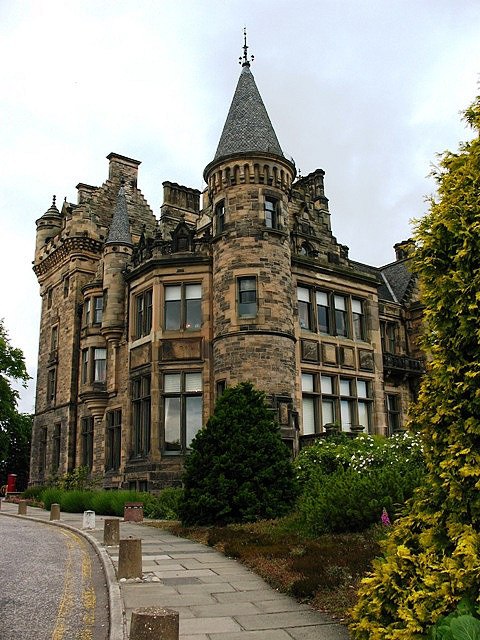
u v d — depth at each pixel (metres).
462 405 5.94
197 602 8.62
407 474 13.36
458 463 5.78
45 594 9.19
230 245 25.53
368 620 5.81
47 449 36.09
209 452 16.97
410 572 5.68
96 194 37.41
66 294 36.75
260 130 27.05
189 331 26.28
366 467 16.02
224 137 27.50
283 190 26.58
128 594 9.05
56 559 12.30
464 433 5.86
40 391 38.41
